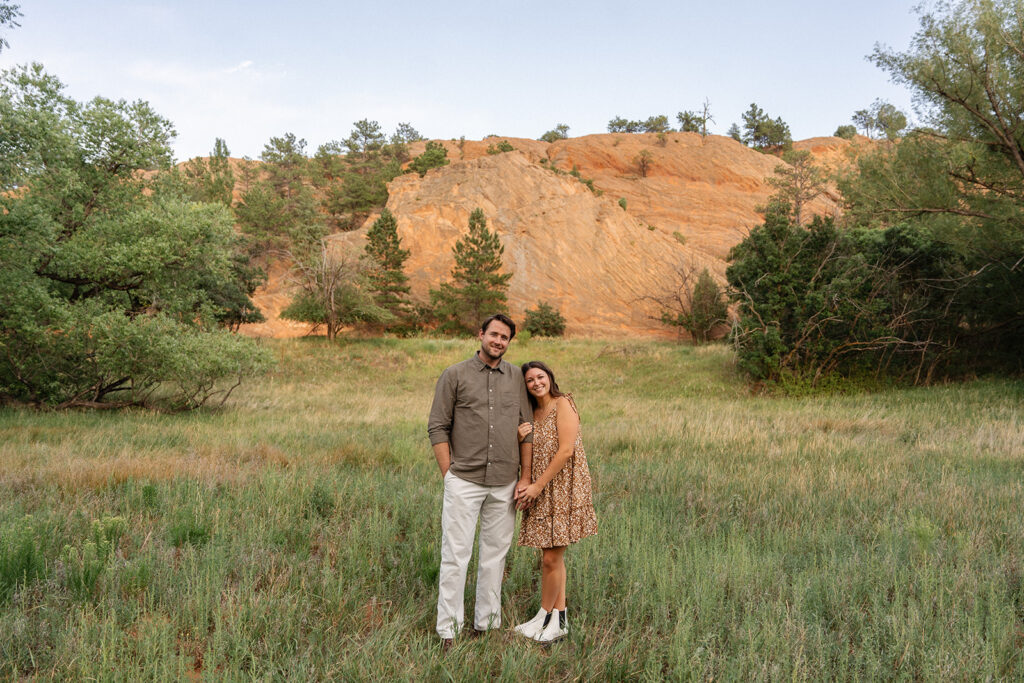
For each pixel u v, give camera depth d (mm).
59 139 15125
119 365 15430
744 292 23875
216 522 5359
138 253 16031
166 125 17609
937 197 16422
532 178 64688
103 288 17359
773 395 21453
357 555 4812
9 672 3045
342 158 102250
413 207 64438
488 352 3723
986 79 14758
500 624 3840
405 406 18984
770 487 7402
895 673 3252
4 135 13781
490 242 50188
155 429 12219
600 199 65312
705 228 76250
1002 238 17281
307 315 37719
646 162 89625
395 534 5559
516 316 53312
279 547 5082
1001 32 14516
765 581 4371
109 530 4969
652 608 4000
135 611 3654
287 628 3551
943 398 16547
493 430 3674
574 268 56531
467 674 3189
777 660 3283
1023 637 3682
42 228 13812
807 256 22750
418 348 35250
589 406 19141
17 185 14594
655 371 27656
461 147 114250
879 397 18391
